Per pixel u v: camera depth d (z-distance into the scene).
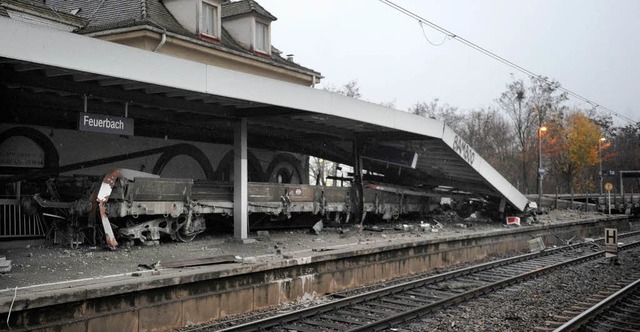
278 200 18.20
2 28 8.51
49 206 13.88
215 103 14.71
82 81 11.71
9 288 8.22
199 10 19.58
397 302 11.47
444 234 19.31
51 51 9.14
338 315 10.29
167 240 15.46
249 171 24.05
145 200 14.02
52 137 16.28
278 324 9.38
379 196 23.06
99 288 8.09
